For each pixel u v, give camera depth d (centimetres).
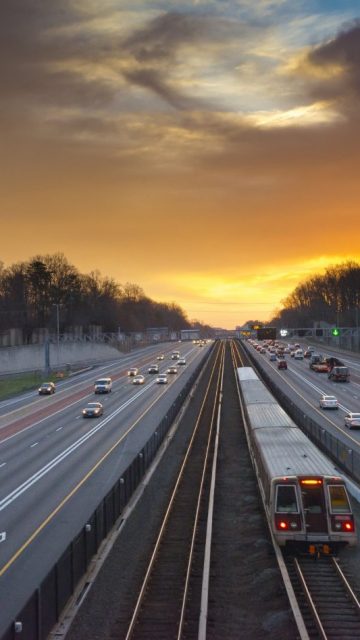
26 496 3381
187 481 3869
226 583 2228
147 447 4138
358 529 2745
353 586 2117
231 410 7262
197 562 2395
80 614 1950
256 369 12200
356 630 1808
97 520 2488
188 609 1975
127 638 1750
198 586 2158
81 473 3897
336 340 19788
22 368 12525
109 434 5428
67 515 2984
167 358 16438
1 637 1516
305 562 2367
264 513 2964
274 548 2483
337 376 9862
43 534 2708
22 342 16638
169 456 4656
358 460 3431
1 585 2166
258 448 3198
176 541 2672
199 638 1716
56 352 14000
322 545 2378
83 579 2209
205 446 5138
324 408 7019
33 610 1695
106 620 1912
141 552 2522
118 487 2978
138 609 1948
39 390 9069
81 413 6906
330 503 2398
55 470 4019
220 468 4241
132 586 2169
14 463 4312
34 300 19900
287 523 2391
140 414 6681
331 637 1764
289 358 15162
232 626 1897
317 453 2850
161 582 2198
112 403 7756
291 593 2008
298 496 2409
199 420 6544
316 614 1862
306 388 9112
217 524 2928
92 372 12875
